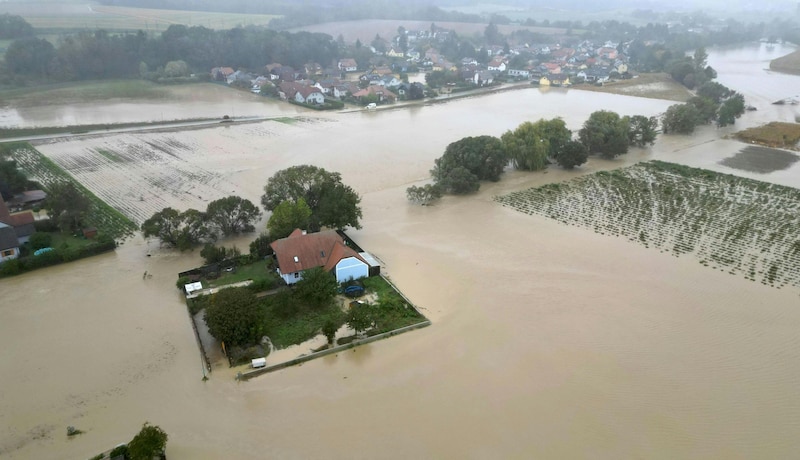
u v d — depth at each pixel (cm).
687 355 4622
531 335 4878
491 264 6166
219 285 5628
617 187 8750
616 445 3709
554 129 10038
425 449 3656
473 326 5009
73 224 6906
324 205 6656
